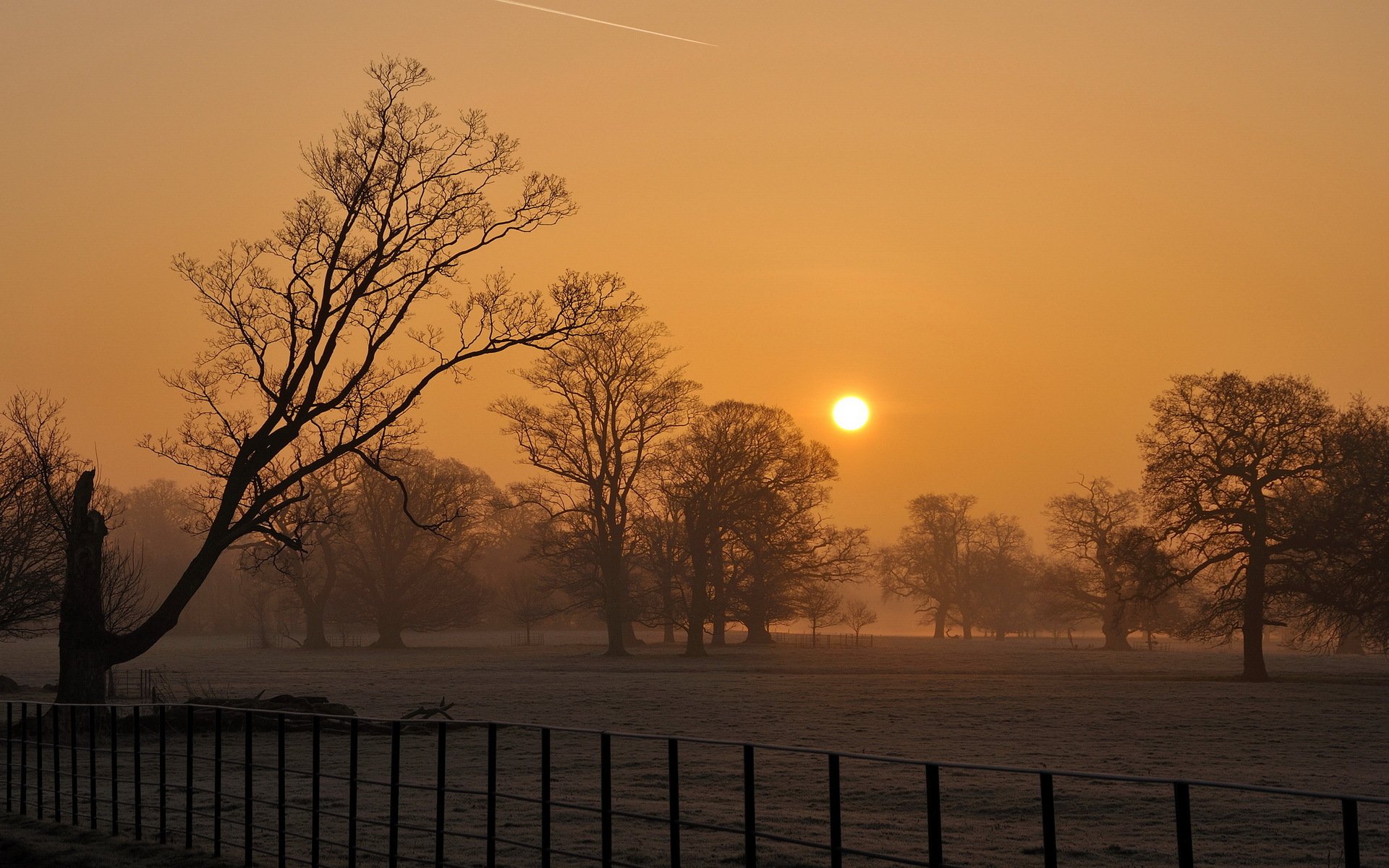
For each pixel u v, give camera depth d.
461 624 107.81
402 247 30.56
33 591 36.69
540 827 15.59
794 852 14.06
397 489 105.06
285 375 30.00
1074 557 119.25
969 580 152.25
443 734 9.20
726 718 34.03
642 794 18.67
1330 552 59.53
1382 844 15.07
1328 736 29.88
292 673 61.47
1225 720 34.41
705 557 84.00
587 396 79.69
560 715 34.62
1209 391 64.12
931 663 76.88
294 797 17.94
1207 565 63.59
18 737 25.62
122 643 28.45
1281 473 62.06
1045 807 5.71
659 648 101.38
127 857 11.41
